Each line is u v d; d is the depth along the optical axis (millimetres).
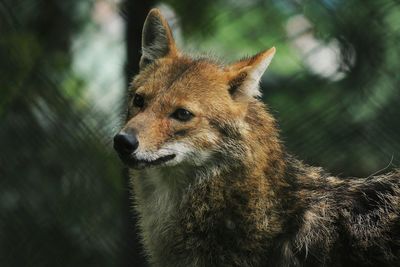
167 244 10430
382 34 13398
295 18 13898
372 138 13125
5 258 13969
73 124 13859
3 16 14344
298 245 10141
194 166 10211
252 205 10125
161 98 10148
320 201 10352
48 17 14773
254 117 10383
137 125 9945
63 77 14250
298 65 13758
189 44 13922
